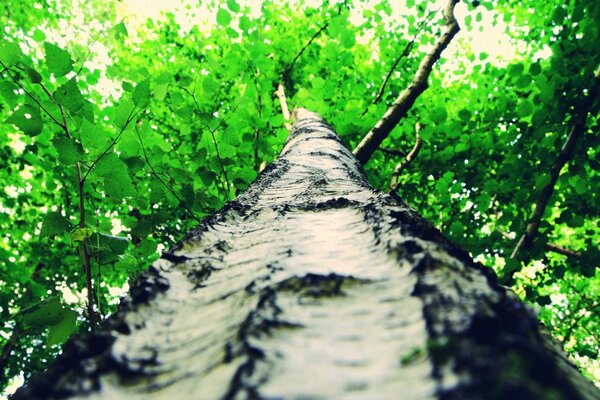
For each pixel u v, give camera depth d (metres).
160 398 0.38
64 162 1.55
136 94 1.61
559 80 3.13
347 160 2.05
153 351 0.47
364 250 0.67
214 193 3.21
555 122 3.18
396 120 3.59
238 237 0.87
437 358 0.33
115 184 1.63
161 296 0.61
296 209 1.00
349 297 0.49
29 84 3.06
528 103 3.15
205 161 2.51
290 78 5.70
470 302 0.41
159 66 5.93
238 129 2.78
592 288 7.81
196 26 6.03
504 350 0.31
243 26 3.66
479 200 3.88
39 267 4.70
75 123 1.61
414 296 0.46
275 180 1.43
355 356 0.37
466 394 0.27
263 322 0.43
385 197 0.97
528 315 0.40
